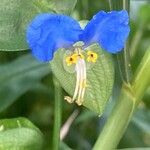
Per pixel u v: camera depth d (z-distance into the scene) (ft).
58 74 0.40
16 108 0.70
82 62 0.39
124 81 0.42
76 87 0.39
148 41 0.77
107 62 0.40
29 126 0.42
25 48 0.40
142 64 0.42
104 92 0.41
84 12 0.68
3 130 0.41
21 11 0.40
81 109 0.64
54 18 0.35
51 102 0.72
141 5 0.75
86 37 0.38
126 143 0.69
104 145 0.43
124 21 0.36
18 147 0.41
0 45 0.39
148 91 0.73
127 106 0.43
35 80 0.63
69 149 0.53
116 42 0.37
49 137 0.71
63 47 0.38
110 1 0.41
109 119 0.43
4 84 0.62
